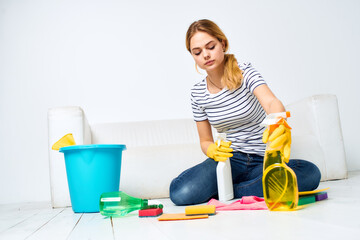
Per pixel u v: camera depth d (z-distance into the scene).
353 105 3.00
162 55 2.77
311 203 1.04
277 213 0.91
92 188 1.30
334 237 0.60
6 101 2.57
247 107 1.40
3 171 2.52
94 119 2.63
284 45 2.94
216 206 1.11
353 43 3.06
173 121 2.46
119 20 2.75
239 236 0.66
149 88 2.72
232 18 2.89
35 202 2.42
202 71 2.81
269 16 2.95
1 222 1.25
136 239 0.73
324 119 2.12
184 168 1.89
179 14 2.83
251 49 2.88
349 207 0.93
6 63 2.60
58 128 1.74
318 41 3.00
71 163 1.32
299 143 2.06
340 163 2.11
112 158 1.32
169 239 0.69
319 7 3.04
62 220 1.16
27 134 2.58
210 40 1.29
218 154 1.38
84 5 2.73
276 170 0.93
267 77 2.88
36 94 2.61
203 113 1.56
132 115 2.68
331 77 2.99
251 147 1.46
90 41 2.71
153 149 1.89
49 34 2.67
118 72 2.71
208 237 0.68
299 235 0.63
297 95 2.91
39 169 2.56
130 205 1.13
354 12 3.09
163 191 1.85
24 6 2.67
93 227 0.95
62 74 2.65
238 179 1.50
